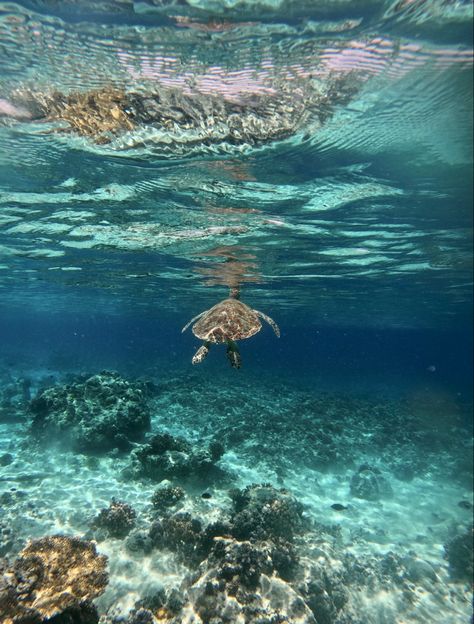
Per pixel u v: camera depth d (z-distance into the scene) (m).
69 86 7.03
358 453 19.59
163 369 45.38
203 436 19.52
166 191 11.52
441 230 14.25
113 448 15.10
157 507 10.84
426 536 11.91
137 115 7.88
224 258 19.53
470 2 5.07
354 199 11.72
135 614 7.02
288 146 8.84
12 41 5.98
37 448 15.23
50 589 5.99
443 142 8.41
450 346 127.25
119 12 5.41
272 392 34.25
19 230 15.91
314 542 9.89
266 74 6.65
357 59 6.22
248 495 10.93
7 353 59.44
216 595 7.17
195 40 5.91
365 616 8.10
